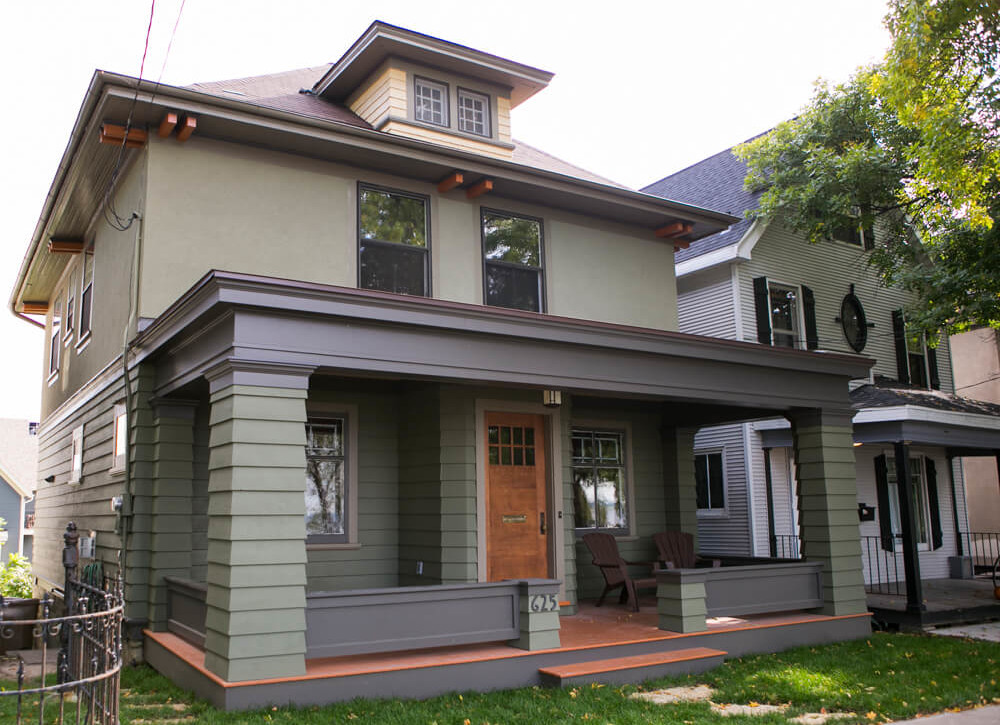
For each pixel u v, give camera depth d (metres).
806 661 7.99
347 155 9.02
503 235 10.30
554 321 7.54
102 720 3.94
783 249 14.70
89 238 11.80
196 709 5.75
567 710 5.95
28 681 7.45
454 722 5.61
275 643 5.85
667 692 6.77
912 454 16.27
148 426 8.27
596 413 11.61
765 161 14.16
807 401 9.73
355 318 6.51
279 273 8.59
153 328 7.45
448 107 10.86
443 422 9.11
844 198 12.93
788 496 14.27
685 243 12.32
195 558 8.40
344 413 9.49
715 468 14.58
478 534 8.99
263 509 5.97
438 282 9.58
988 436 12.84
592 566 11.30
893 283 13.81
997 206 11.13
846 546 9.71
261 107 8.11
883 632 10.14
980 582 14.90
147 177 8.08
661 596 8.30
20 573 16.42
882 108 12.95
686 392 8.69
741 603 8.71
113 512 8.98
